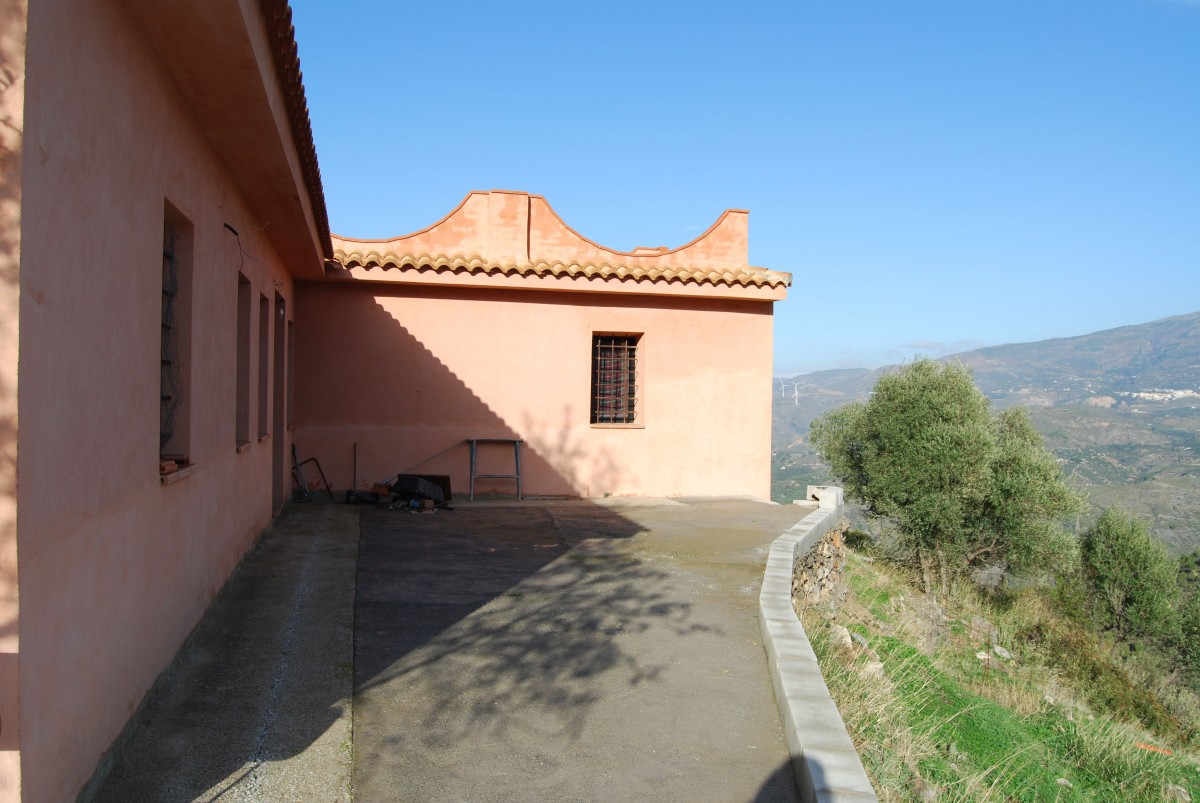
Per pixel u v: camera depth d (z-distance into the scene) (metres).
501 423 13.73
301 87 5.99
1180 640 19.53
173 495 4.88
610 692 5.12
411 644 5.82
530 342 13.84
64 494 3.06
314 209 9.26
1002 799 5.91
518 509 12.56
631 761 4.23
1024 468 16.16
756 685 5.34
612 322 14.19
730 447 14.65
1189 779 8.71
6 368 2.63
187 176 5.24
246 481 7.93
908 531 16.45
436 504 12.45
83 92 3.26
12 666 2.64
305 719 4.44
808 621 7.60
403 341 13.38
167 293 5.35
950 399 16.50
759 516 12.24
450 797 3.77
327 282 13.10
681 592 7.53
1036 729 9.10
